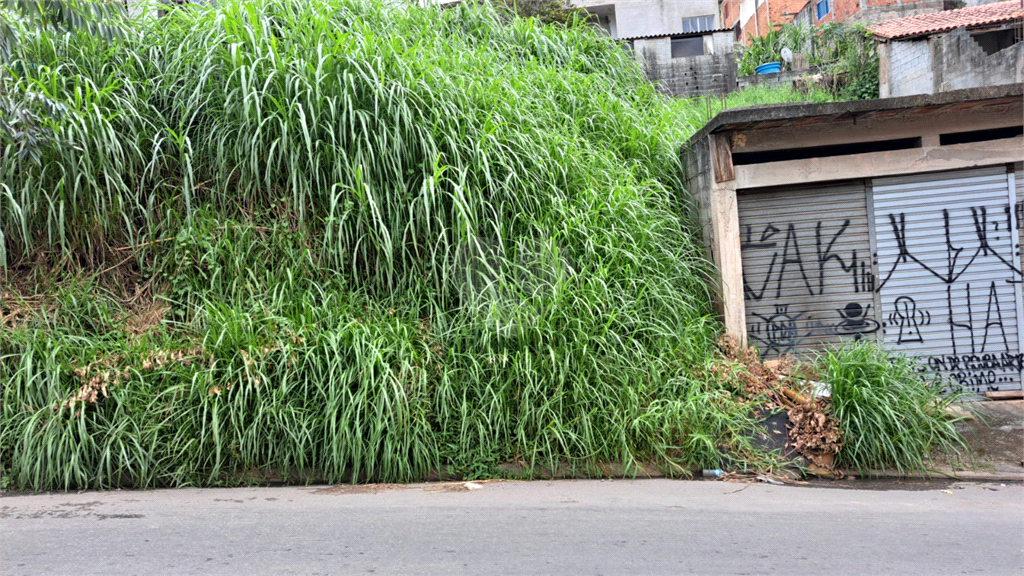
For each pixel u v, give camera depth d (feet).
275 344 15.93
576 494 14.75
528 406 16.10
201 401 15.34
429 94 19.21
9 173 17.44
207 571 10.88
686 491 15.01
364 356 15.75
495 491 14.97
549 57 27.37
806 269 21.03
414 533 12.41
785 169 20.49
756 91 38.11
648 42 43.34
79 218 18.35
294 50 19.04
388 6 25.29
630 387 16.69
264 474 15.64
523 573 10.75
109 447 15.10
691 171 22.90
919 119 20.29
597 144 23.39
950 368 20.74
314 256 18.39
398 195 18.25
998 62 33.24
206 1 21.72
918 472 16.11
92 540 12.17
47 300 17.52
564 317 17.11
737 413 16.92
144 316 17.69
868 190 20.80
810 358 20.63
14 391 15.40
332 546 11.84
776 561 11.21
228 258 18.07
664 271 20.13
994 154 20.13
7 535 12.44
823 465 16.22
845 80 40.98
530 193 19.61
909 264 20.79
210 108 19.15
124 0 21.13
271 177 18.95
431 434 15.89
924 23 39.93
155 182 19.31
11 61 18.17
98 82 19.72
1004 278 20.56
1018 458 16.74
